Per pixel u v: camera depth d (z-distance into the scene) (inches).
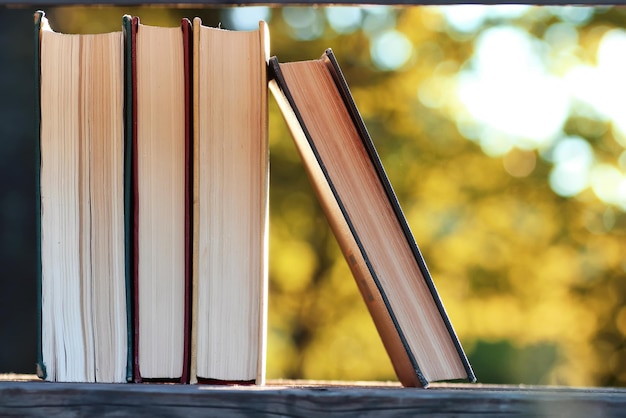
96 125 39.0
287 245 244.2
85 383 38.1
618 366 247.4
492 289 248.7
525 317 249.9
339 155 39.8
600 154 236.1
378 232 39.8
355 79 240.1
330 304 248.7
